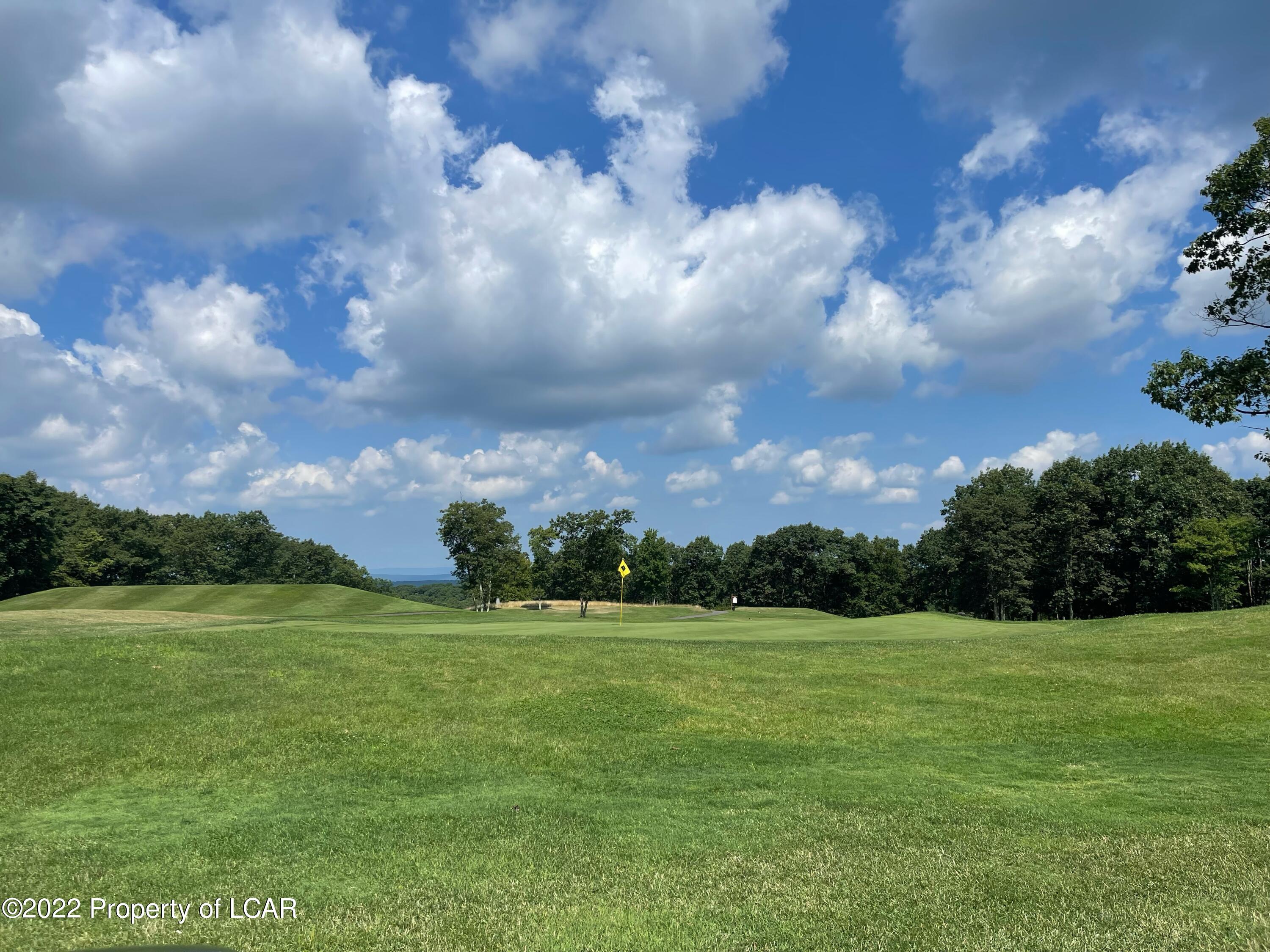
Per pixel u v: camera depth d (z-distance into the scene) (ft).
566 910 20.92
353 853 26.11
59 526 262.47
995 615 260.01
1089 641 77.87
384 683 53.21
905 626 108.78
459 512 259.60
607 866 24.85
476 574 259.19
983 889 21.85
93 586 196.75
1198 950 17.33
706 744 44.19
